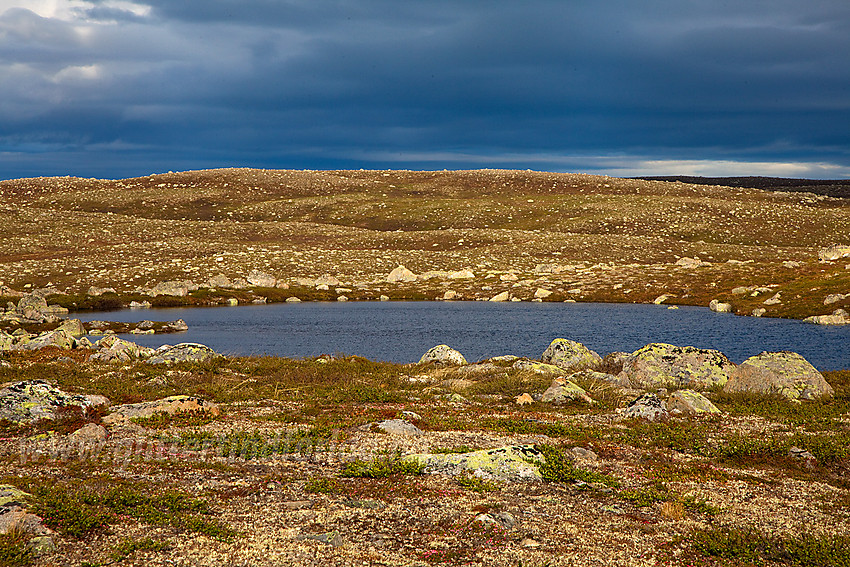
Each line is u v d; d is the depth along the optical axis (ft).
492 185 629.92
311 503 41.52
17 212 453.99
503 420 68.80
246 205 545.03
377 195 592.19
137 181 620.08
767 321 182.09
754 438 61.93
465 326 181.78
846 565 34.17
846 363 119.34
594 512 41.86
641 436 63.16
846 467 53.78
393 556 33.42
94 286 268.82
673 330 168.14
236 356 121.80
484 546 35.17
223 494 42.96
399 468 49.52
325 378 95.35
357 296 271.90
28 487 40.93
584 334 163.94
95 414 64.69
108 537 34.35
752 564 34.42
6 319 175.94
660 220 469.57
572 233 437.17
